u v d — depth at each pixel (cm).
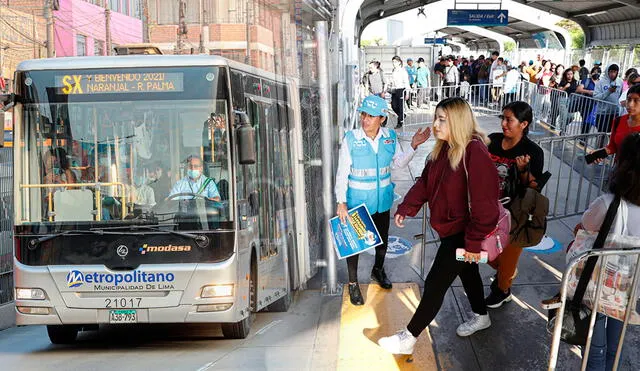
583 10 2959
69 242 573
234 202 573
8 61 1959
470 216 439
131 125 581
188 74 582
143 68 583
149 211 574
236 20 1933
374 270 657
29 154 585
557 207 953
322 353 526
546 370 480
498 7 3562
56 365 547
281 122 790
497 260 576
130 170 580
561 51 3569
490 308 592
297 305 724
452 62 2541
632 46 2631
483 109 2173
